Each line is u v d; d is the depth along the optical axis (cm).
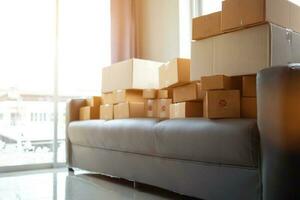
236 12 193
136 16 431
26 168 368
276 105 141
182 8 382
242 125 163
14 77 377
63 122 398
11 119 376
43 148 391
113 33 412
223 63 203
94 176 317
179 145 197
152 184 228
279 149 141
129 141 242
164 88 252
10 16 373
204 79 189
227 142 167
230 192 172
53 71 394
